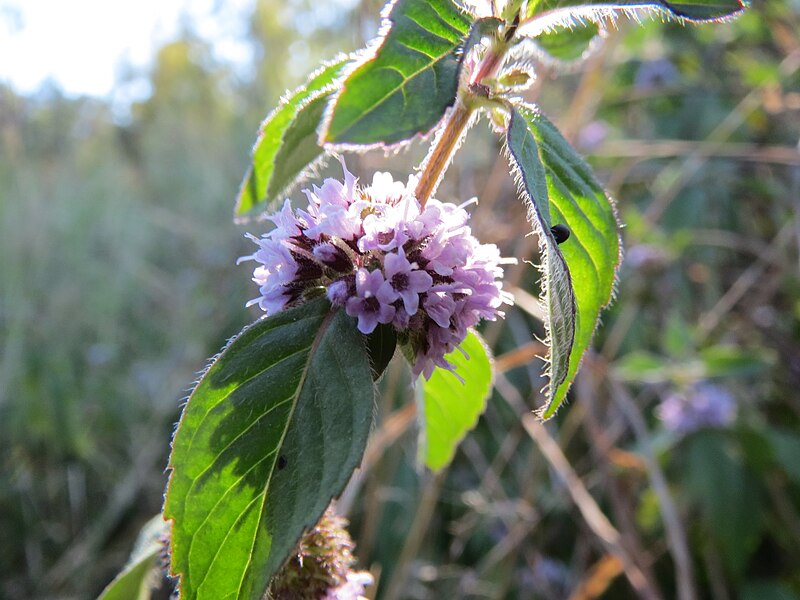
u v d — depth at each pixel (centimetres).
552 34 8
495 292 6
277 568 5
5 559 20
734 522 17
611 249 7
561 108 23
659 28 25
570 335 5
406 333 6
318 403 6
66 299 27
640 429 16
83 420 24
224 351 6
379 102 5
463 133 7
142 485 21
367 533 15
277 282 6
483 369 8
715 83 25
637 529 17
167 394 23
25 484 21
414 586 17
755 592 17
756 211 24
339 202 6
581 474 18
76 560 19
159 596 11
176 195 37
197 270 30
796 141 24
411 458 19
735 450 18
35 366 23
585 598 15
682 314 21
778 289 21
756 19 24
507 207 19
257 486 5
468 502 16
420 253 6
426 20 5
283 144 7
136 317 30
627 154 20
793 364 20
